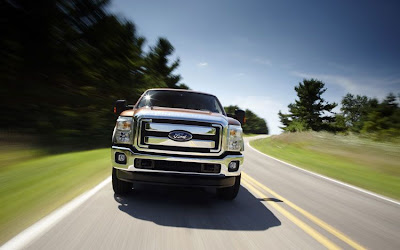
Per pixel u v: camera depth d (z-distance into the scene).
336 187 6.83
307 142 23.55
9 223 3.03
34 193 4.22
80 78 17.12
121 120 4.06
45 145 10.68
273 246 2.98
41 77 14.58
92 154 9.38
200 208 4.14
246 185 6.27
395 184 7.95
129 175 3.90
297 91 62.81
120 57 21.06
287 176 8.06
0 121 10.81
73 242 2.68
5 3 12.52
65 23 15.66
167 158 3.86
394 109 39.50
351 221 4.11
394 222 4.25
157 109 4.33
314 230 3.56
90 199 4.13
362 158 14.33
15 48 12.70
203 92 5.71
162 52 38.84
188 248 2.77
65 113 13.39
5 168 6.13
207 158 3.94
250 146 22.75
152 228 3.20
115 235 2.93
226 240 3.03
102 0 18.06
